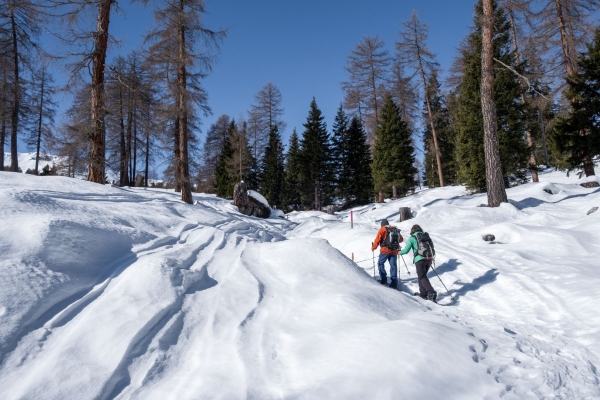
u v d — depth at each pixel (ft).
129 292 13.98
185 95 50.75
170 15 49.42
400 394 9.26
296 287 18.10
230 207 62.49
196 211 38.58
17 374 9.59
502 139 58.44
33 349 10.56
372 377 9.80
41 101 93.09
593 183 51.01
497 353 12.41
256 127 131.54
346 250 32.58
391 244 22.95
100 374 9.97
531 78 58.08
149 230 24.02
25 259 13.96
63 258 15.16
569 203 42.50
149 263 16.03
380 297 16.93
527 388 10.50
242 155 114.32
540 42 58.18
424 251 20.58
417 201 70.85
